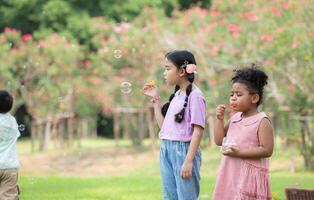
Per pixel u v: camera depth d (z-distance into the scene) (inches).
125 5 1278.3
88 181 684.7
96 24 1127.6
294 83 800.3
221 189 333.4
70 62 1074.7
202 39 922.7
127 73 1007.0
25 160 978.1
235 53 883.4
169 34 964.0
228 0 904.9
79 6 1272.1
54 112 1093.1
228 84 893.8
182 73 369.4
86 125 1366.9
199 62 922.7
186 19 979.9
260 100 335.6
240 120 337.1
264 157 329.7
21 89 1095.0
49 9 1256.2
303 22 796.6
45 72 1075.3
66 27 1269.7
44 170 876.0
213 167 827.4
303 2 794.2
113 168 882.8
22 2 1288.1
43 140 1165.7
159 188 620.7
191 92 366.6
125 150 1030.4
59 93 1082.7
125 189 615.5
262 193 329.4
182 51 371.6
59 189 617.9
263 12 840.3
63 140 1115.9
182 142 363.9
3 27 1353.3
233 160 332.2
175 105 369.4
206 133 968.9
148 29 988.6
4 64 1054.4
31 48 1064.8
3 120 423.8
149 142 1165.7
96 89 1074.7
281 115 865.5
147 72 988.6
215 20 948.6
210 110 930.7
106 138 1505.9
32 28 1348.4
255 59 845.2
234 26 859.4
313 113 815.7
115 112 1100.5
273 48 800.3
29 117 1456.7
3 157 420.2
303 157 829.2
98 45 1112.2
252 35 866.1
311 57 777.6
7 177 420.8
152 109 1023.0
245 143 330.6
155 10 1038.4
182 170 355.9
